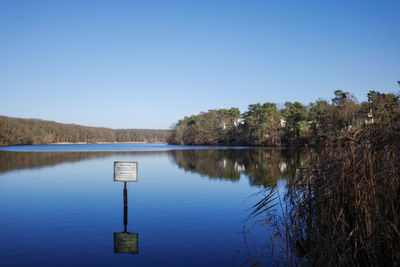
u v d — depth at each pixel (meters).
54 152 59.03
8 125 126.06
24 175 20.06
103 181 16.98
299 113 80.06
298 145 74.38
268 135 89.31
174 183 15.75
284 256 5.54
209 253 5.75
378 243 4.43
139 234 7.02
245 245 6.19
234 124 115.94
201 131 122.12
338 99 59.66
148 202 10.87
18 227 7.68
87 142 191.12
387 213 4.49
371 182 4.84
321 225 5.48
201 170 22.53
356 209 4.98
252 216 8.60
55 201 11.24
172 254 5.72
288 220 7.77
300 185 7.06
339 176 5.52
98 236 6.89
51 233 7.12
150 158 38.41
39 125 155.88
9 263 5.31
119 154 50.53
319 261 4.53
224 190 13.24
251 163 27.66
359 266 4.59
